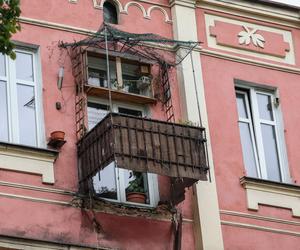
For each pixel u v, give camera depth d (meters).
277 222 21.09
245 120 22.17
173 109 21.12
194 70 21.67
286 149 22.14
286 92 22.69
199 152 19.64
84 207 19.28
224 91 21.89
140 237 19.58
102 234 19.25
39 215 18.86
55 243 18.64
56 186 19.23
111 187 19.98
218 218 20.48
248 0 22.89
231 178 21.11
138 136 19.12
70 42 20.67
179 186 19.98
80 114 20.06
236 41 22.52
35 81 20.20
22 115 19.83
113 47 20.83
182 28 21.94
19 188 18.89
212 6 22.58
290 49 23.12
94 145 19.28
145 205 20.00
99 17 21.25
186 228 20.17
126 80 21.12
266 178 21.80
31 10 20.55
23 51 20.34
